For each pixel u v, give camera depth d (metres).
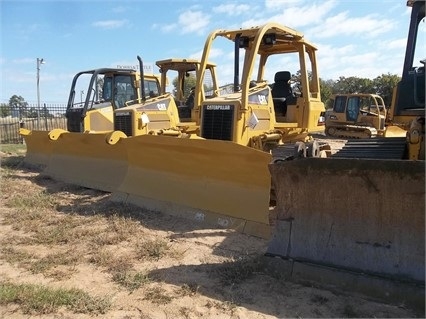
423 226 3.58
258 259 4.44
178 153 6.32
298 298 3.74
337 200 3.99
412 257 3.59
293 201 4.25
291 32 7.37
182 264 4.55
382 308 3.49
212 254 4.81
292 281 4.05
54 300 3.65
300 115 7.98
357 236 3.88
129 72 12.59
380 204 3.76
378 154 5.55
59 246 5.18
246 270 4.25
